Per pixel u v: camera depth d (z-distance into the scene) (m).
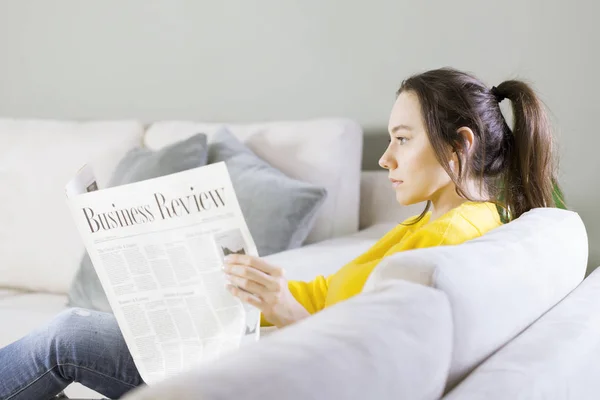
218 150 2.46
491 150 1.35
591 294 1.20
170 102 3.14
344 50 2.72
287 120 2.87
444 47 2.53
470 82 1.35
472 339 0.87
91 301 2.25
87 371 1.39
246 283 1.24
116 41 3.24
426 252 0.91
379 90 2.67
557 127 2.38
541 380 0.86
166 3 3.09
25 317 2.13
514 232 1.11
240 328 1.27
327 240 2.24
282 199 2.22
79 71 3.37
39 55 3.46
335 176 2.37
